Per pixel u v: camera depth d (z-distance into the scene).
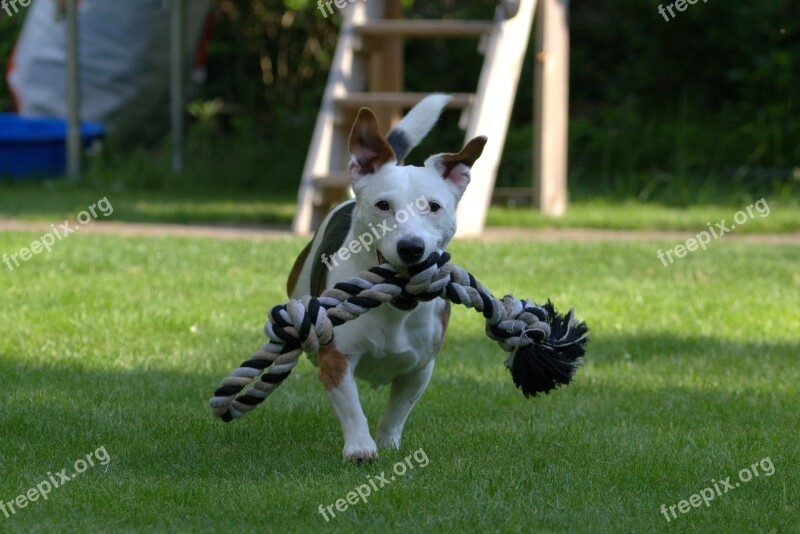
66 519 5.05
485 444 6.46
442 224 5.93
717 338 9.64
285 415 7.05
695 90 24.28
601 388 7.97
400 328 5.98
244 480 5.67
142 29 24.00
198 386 7.68
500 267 12.49
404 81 25.19
